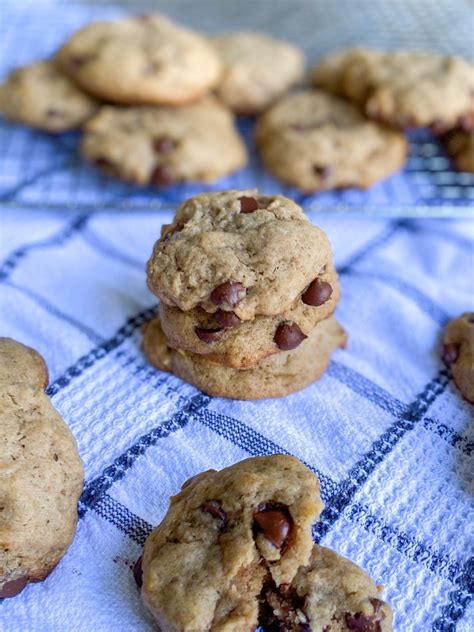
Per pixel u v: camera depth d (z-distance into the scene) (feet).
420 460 0.98
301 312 0.98
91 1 1.93
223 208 1.01
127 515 0.93
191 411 1.02
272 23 1.89
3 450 0.87
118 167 1.34
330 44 1.80
